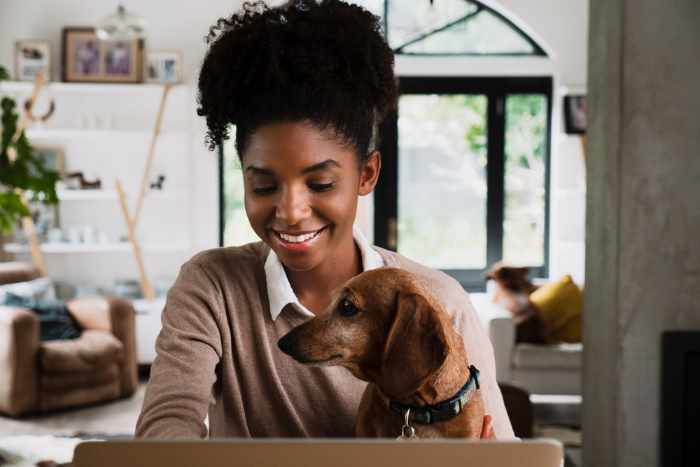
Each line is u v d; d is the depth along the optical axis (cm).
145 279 664
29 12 687
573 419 513
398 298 104
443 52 718
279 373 115
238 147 106
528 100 721
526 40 721
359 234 121
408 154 725
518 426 341
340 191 103
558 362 520
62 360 534
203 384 107
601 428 313
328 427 115
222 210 726
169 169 710
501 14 718
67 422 513
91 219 707
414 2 713
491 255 730
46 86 669
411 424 104
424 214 729
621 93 293
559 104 708
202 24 697
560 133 707
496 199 727
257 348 115
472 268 733
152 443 70
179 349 108
